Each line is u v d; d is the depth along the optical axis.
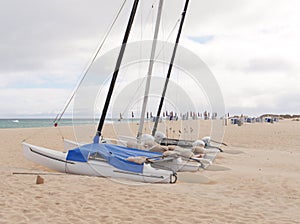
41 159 9.01
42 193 6.19
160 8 13.98
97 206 5.55
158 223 4.84
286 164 11.68
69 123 53.84
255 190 7.34
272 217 5.32
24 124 63.25
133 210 5.41
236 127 36.56
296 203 6.29
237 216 5.29
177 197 6.38
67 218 4.92
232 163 11.82
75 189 6.61
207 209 5.64
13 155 12.33
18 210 5.17
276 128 34.94
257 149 16.44
